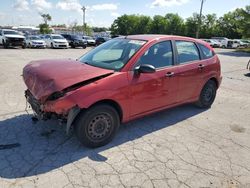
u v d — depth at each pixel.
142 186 2.91
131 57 3.90
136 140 4.02
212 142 4.08
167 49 4.47
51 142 3.82
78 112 3.34
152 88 4.10
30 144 3.74
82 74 3.48
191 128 4.60
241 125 4.86
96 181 2.96
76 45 28.47
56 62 4.12
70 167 3.21
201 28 78.12
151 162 3.40
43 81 3.40
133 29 105.88
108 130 3.75
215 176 3.17
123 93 3.70
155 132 4.35
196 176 3.14
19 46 23.66
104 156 3.50
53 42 26.80
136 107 3.98
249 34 36.94
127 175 3.10
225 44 44.06
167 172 3.20
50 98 3.27
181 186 2.94
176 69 4.52
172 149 3.78
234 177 3.17
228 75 11.17
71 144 3.78
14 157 3.38
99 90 3.41
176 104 4.76
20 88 6.82
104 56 4.28
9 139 3.87
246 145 4.03
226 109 5.81
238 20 38.44
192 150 3.78
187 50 4.92
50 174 3.05
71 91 3.25
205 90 5.50
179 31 87.88
